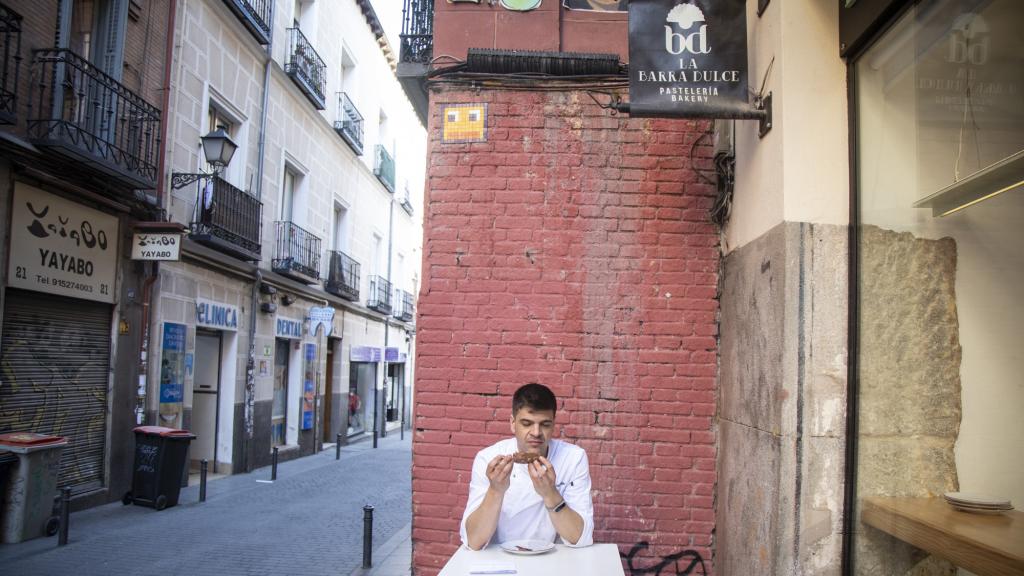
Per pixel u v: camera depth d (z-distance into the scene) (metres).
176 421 11.51
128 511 9.42
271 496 11.23
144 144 10.34
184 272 11.86
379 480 13.42
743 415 3.93
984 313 2.88
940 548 2.60
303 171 17.59
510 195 4.82
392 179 26.34
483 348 4.73
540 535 3.34
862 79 3.29
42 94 8.34
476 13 5.02
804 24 3.41
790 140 3.34
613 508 4.58
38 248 8.49
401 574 6.53
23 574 6.36
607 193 4.79
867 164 3.25
